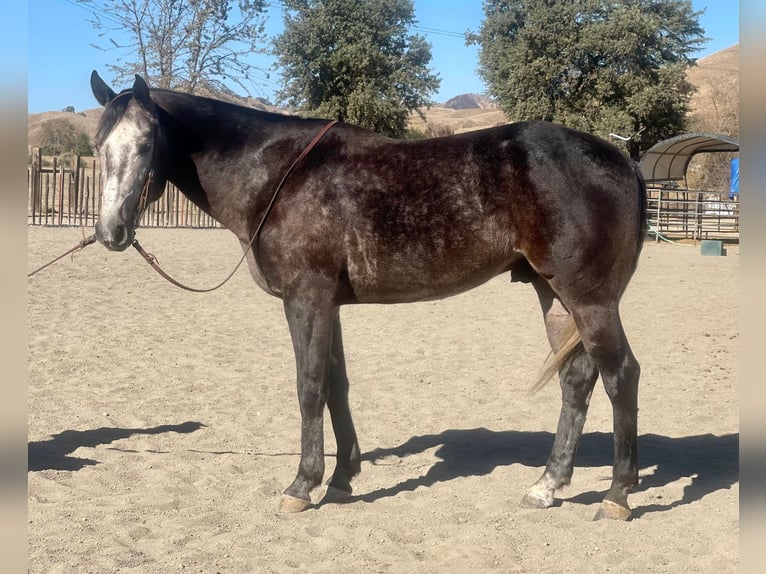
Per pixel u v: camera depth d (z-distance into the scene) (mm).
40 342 8320
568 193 4070
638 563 3645
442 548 3844
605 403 6695
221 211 4531
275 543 3875
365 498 4590
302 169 4336
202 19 29297
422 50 36531
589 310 4117
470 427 6023
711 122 45000
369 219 4242
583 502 4527
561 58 34438
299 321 4297
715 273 15891
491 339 9211
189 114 4492
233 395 6707
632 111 33438
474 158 4238
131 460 5105
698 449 5457
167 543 3822
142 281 12812
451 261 4262
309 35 35094
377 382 7258
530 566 3631
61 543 3750
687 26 34344
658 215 25984
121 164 4176
